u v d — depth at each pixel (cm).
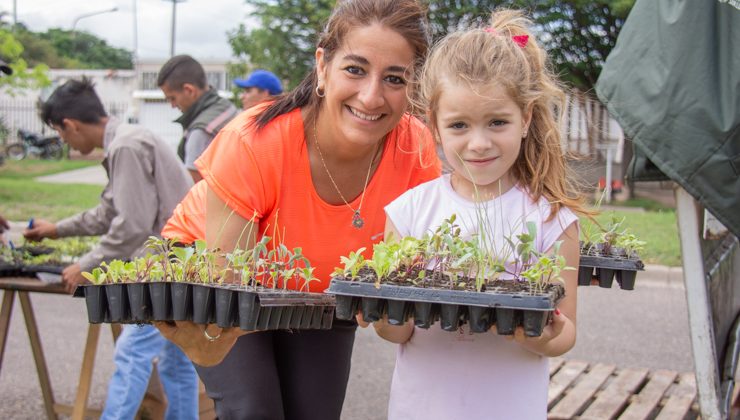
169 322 207
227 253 219
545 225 206
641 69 278
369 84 214
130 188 362
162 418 395
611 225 255
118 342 356
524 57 200
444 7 1075
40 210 1129
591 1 1237
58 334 614
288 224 244
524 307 165
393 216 218
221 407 241
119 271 199
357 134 221
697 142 264
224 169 233
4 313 393
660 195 1542
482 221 197
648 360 553
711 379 279
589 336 611
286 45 1515
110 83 2845
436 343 208
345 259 187
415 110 234
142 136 371
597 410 366
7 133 2433
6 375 509
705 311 280
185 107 529
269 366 247
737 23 260
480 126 196
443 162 245
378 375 527
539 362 209
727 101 261
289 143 235
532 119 209
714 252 327
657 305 710
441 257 187
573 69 1345
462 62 195
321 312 214
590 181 285
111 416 347
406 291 172
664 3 277
